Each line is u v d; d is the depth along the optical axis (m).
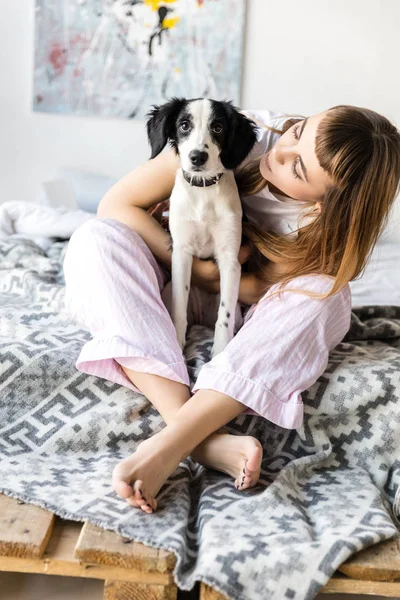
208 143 1.43
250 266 1.65
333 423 1.41
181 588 1.01
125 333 1.34
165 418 1.30
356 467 1.38
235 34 3.34
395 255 2.63
